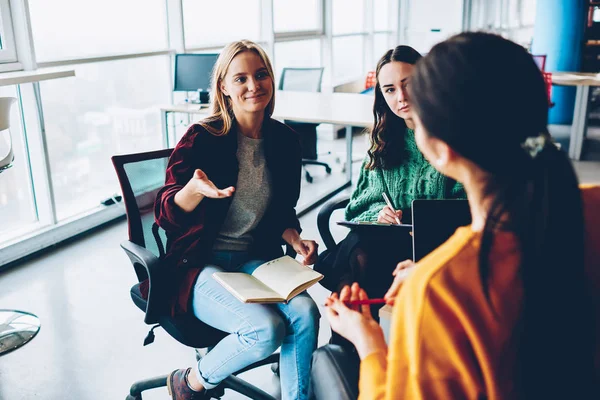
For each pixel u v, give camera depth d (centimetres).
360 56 825
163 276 179
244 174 188
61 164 401
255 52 181
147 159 207
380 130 200
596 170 529
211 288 174
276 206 196
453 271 68
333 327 98
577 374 70
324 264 217
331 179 524
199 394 181
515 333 67
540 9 765
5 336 258
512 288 67
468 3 1024
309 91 529
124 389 224
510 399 69
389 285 194
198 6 522
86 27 406
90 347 254
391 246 198
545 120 68
